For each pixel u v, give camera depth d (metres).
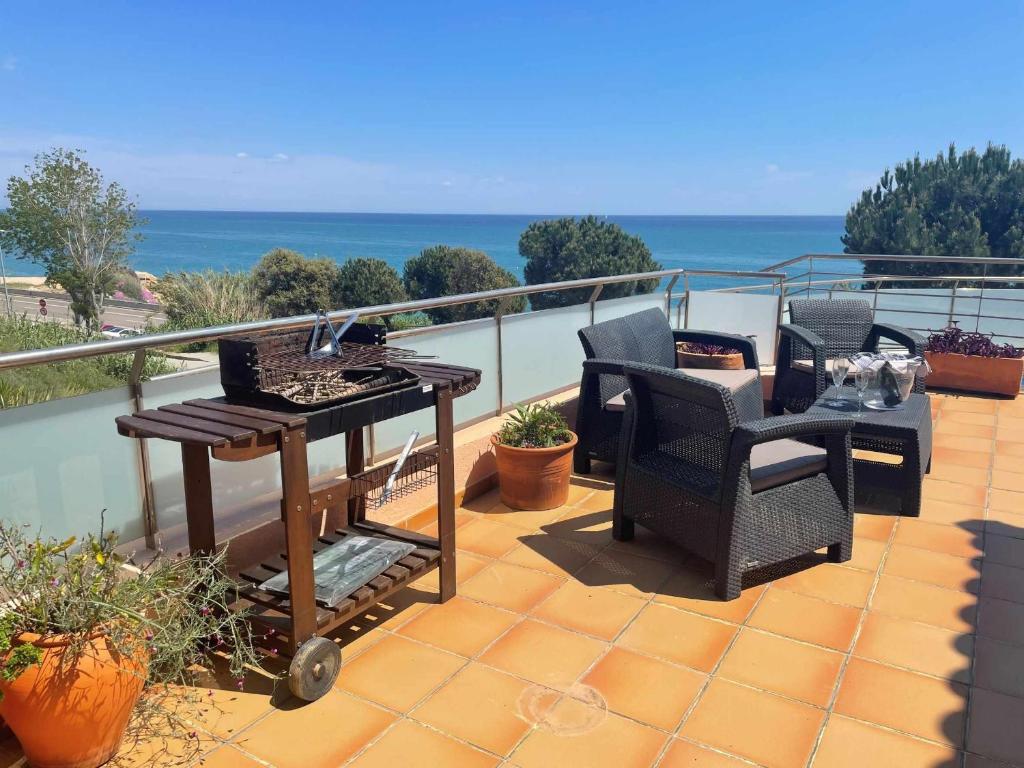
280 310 29.33
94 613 1.75
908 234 19.20
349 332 2.80
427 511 3.49
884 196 20.92
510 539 3.34
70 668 1.69
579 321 4.98
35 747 1.78
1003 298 6.62
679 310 6.27
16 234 29.50
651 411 3.16
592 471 4.27
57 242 29.59
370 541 2.72
